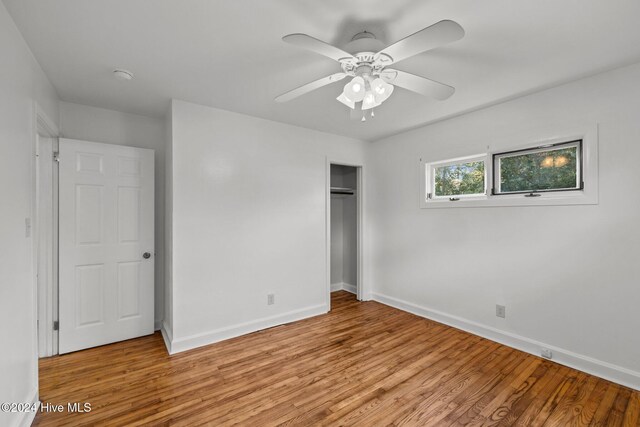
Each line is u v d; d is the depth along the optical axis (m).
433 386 2.14
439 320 3.38
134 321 2.95
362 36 1.70
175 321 2.69
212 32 1.72
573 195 2.39
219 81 2.35
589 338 2.30
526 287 2.66
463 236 3.15
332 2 1.47
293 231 3.48
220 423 1.76
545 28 1.67
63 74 2.21
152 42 1.82
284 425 1.75
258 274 3.20
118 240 2.86
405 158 3.77
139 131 3.12
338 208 4.88
